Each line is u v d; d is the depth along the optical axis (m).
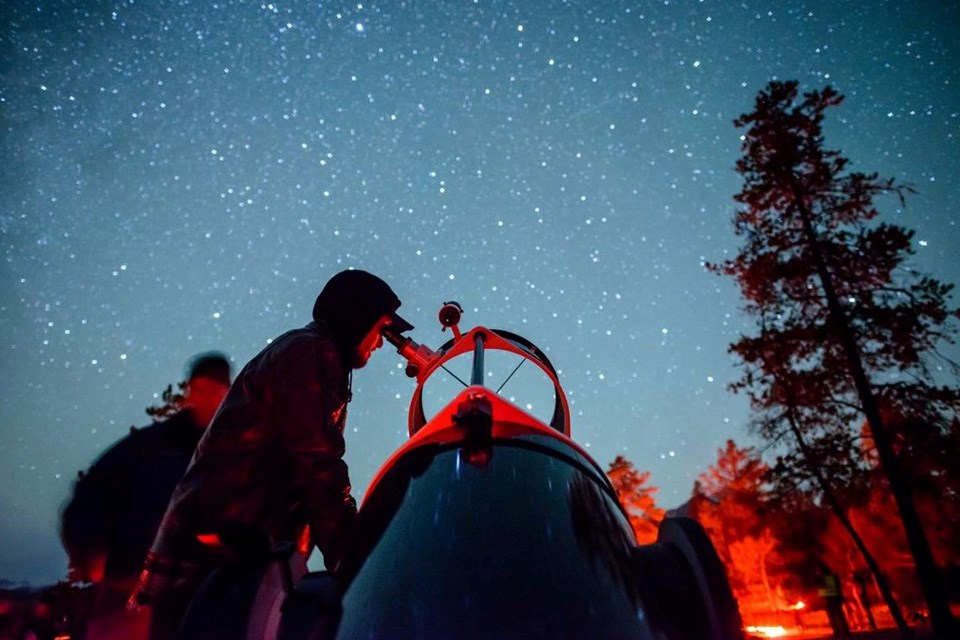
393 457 1.14
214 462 1.33
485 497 0.96
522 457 1.04
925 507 16.70
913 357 13.36
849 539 22.22
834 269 14.26
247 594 0.85
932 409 13.35
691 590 0.92
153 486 2.07
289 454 1.35
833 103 15.33
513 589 0.82
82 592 4.99
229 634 0.80
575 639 0.77
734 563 30.33
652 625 0.84
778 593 29.39
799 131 15.30
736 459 31.38
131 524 2.03
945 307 13.21
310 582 0.97
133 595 1.39
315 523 1.27
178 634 0.83
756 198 15.12
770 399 14.19
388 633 0.80
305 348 1.37
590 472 1.10
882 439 13.33
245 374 1.39
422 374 1.71
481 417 1.07
